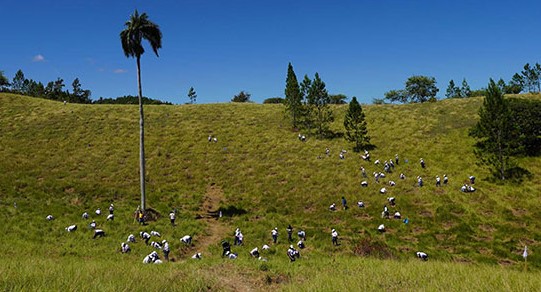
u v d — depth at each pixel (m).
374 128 61.34
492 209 34.22
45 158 48.31
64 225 29.72
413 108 71.44
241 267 17.83
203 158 52.19
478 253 26.55
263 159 51.81
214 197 41.50
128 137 58.75
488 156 42.59
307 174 45.88
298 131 62.66
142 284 11.69
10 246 23.89
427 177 42.38
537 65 74.81
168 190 41.91
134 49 35.03
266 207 38.06
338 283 13.25
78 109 72.69
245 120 69.38
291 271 18.00
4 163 44.62
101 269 14.55
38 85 134.75
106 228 29.95
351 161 48.56
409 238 30.06
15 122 62.88
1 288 9.66
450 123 59.22
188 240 28.20
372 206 36.50
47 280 10.91
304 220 34.69
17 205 33.38
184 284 12.45
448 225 32.16
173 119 69.56
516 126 42.72
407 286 12.76
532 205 34.22
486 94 42.50
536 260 24.97
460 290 11.56
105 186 40.94
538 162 42.59
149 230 30.22
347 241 29.30
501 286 11.66
